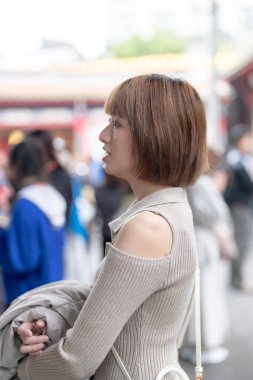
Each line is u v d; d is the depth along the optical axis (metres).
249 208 5.97
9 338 1.34
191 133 1.29
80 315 1.22
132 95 1.28
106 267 1.20
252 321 4.81
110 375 1.27
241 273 5.95
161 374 1.26
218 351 3.91
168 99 1.27
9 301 2.87
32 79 15.20
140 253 1.20
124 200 4.11
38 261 2.82
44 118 15.73
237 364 3.84
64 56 13.41
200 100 1.33
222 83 13.27
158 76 1.31
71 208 3.99
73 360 1.21
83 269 4.12
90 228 4.74
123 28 22.69
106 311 1.19
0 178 4.94
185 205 1.32
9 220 3.12
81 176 7.13
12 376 1.38
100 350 1.20
